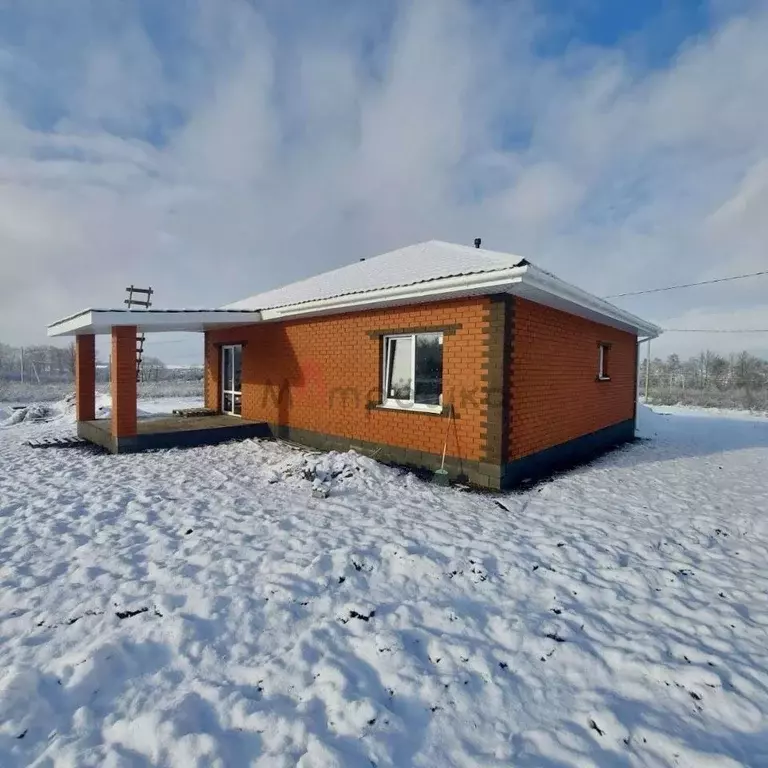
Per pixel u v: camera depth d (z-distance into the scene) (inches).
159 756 76.4
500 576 143.0
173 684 93.9
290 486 243.1
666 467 314.3
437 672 99.7
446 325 270.2
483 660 103.0
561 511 207.2
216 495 224.8
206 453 334.0
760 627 118.0
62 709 86.8
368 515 196.7
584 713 88.4
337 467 265.9
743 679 97.1
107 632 109.7
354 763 75.8
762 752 79.7
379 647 105.7
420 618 119.6
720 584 141.0
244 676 96.9
